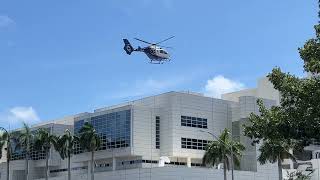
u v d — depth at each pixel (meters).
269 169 107.62
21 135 104.06
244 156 109.12
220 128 113.38
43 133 104.06
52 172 125.69
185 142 106.69
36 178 126.75
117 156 104.12
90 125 98.88
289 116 22.84
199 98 111.38
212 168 99.06
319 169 104.50
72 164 119.75
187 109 108.69
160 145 106.88
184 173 94.44
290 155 88.44
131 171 98.00
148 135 105.19
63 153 102.19
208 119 111.75
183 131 106.94
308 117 21.69
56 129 125.75
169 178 93.38
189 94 109.88
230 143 88.06
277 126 23.19
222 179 98.50
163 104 108.94
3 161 136.88
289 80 23.88
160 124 107.94
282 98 24.14
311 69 22.64
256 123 24.77
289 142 23.84
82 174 108.94
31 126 137.62
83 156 110.75
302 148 23.41
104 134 107.38
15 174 126.88
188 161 106.88
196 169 95.94
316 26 23.36
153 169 95.12
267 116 24.34
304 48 23.27
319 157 113.62
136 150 102.31
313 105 21.75
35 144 103.69
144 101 112.75
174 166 94.31
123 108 105.12
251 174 103.81
